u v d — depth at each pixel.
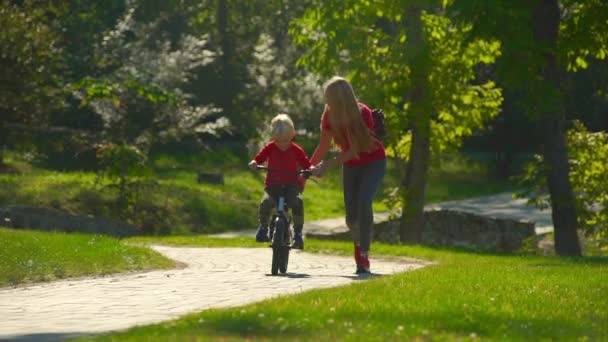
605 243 54.44
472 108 54.25
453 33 50.66
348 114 21.77
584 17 43.91
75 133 82.19
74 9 97.00
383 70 51.91
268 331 12.91
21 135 78.88
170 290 20.75
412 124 53.34
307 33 52.59
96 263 26.28
